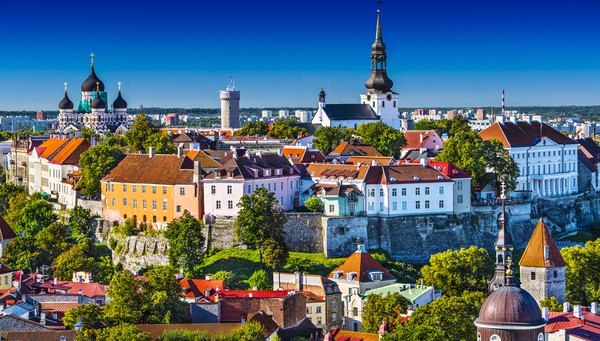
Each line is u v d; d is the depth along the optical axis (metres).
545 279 199.62
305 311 198.12
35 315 181.75
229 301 188.12
